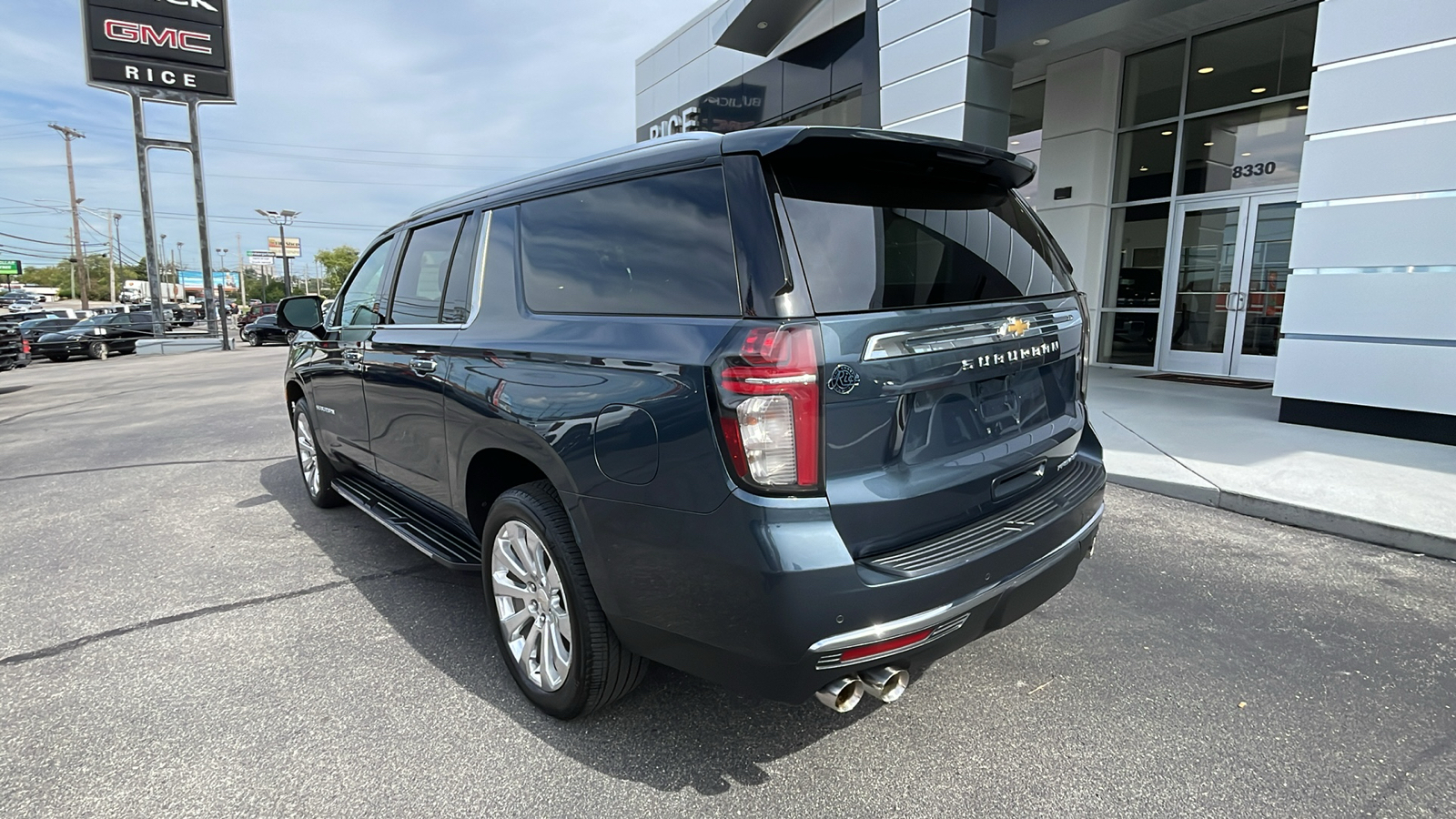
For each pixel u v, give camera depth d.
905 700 2.75
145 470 6.68
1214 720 2.62
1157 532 4.50
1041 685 2.85
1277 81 9.51
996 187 2.80
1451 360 6.10
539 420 2.45
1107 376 10.48
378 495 4.23
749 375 1.92
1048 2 8.86
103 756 2.49
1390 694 2.77
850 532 2.02
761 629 1.95
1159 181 10.88
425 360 3.20
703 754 2.46
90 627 3.46
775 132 2.12
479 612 3.58
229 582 3.97
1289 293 6.95
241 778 2.38
